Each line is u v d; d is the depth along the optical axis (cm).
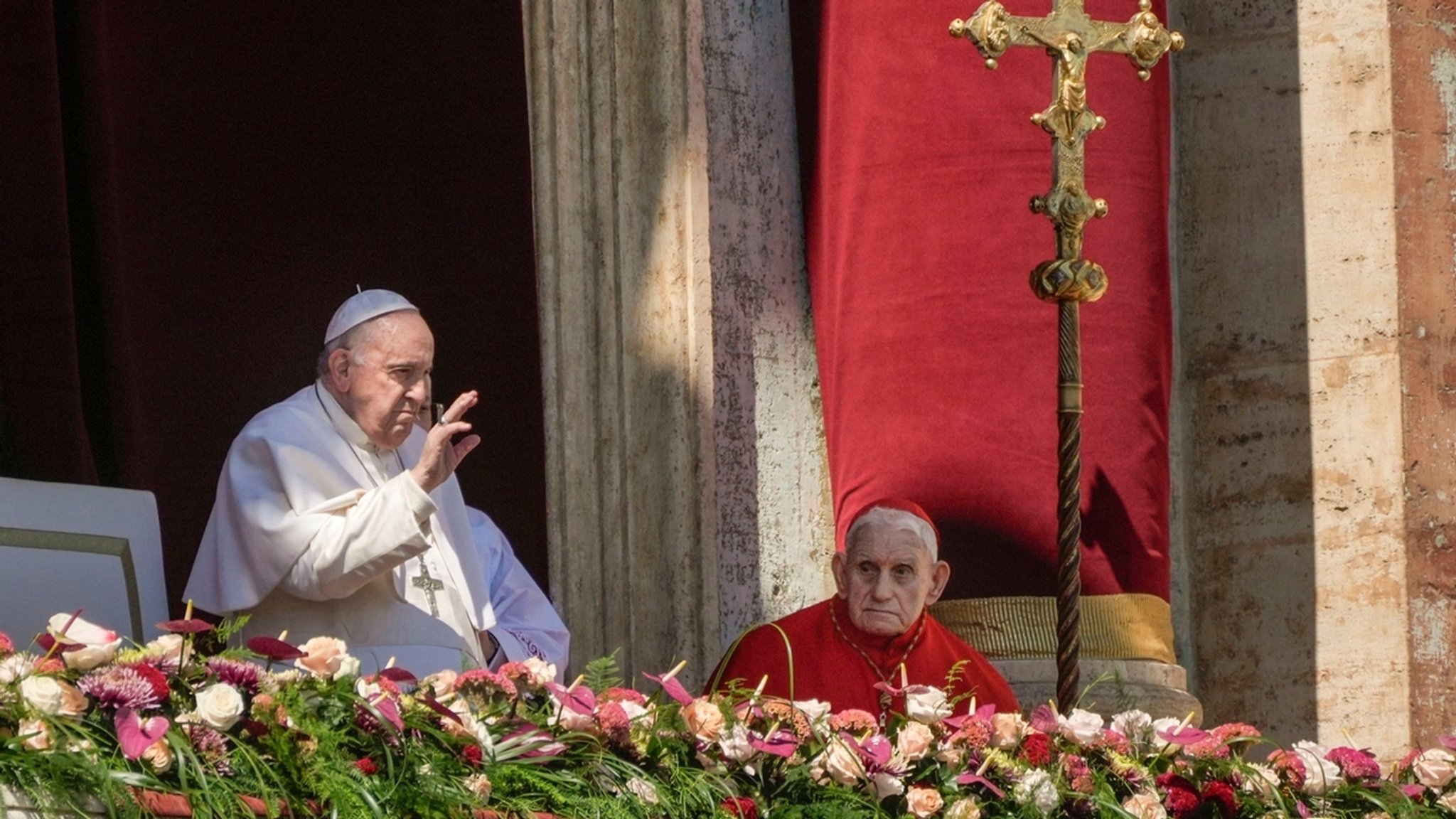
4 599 1523
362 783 1174
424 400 1902
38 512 1567
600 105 2475
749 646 2072
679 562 2445
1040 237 2527
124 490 1634
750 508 2558
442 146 2298
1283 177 2845
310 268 2216
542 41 2447
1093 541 2500
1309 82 2847
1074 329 1988
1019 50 2553
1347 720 2747
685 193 2502
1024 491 2489
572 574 2370
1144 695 2428
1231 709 2797
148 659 1187
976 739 1516
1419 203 2805
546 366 2391
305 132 2220
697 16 2545
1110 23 2027
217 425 2139
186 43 2147
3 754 1070
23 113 1941
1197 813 1595
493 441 2305
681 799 1335
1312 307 2819
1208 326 2862
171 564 2094
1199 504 2845
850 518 2561
